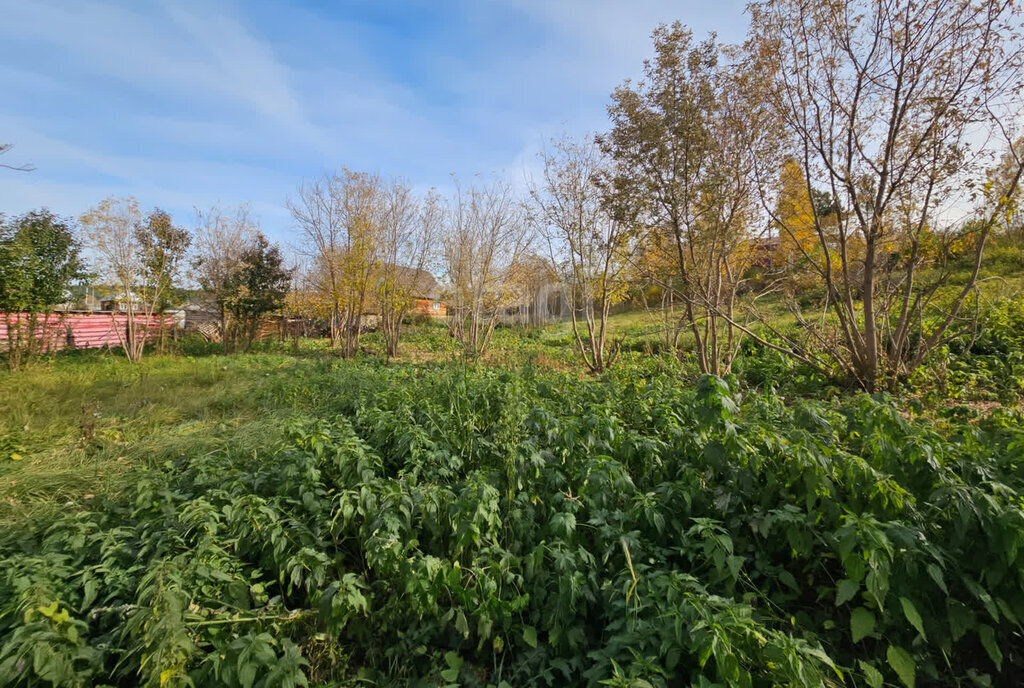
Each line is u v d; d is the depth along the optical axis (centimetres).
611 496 287
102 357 1466
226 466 399
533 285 1995
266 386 824
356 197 1552
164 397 782
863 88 671
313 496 299
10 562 252
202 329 2386
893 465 274
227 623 216
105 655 214
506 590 252
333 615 216
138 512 314
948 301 942
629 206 797
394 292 1567
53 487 409
